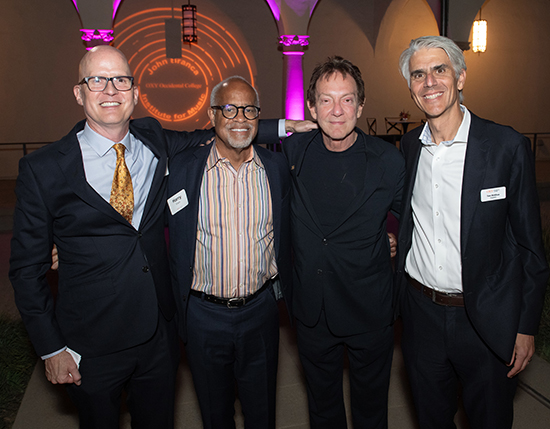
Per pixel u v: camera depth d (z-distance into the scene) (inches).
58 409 105.6
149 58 415.8
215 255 77.1
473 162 67.6
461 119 69.9
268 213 79.0
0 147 406.3
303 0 360.8
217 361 80.4
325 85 73.7
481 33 438.9
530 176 66.8
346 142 77.8
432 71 67.6
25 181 65.9
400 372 118.6
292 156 82.3
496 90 480.7
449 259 71.2
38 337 67.5
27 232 66.2
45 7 396.8
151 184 71.9
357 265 78.4
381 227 80.0
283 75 377.7
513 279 69.8
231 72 431.5
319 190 79.2
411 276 77.3
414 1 449.4
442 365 75.7
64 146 67.8
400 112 466.6
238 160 76.2
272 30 432.5
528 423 96.1
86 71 65.5
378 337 82.2
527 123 491.8
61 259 71.0
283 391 111.6
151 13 410.9
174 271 79.4
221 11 421.7
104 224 68.4
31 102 406.3
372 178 76.5
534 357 122.3
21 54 399.2
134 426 81.0
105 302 70.0
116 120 66.4
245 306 79.4
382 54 455.2
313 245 79.4
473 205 67.7
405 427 97.9
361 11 446.3
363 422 88.2
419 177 73.6
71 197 66.7
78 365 70.8
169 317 76.9
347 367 122.7
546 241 205.0
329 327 80.3
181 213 76.5
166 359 76.4
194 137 84.2
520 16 472.4
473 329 71.9
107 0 321.1
